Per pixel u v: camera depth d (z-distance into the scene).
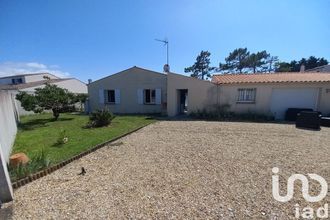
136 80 19.25
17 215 3.25
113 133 9.31
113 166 5.33
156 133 9.58
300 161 5.58
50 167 5.01
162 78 18.61
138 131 10.12
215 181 4.36
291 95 14.17
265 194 3.80
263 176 4.60
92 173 4.89
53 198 3.75
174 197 3.72
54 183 4.38
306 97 13.96
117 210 3.34
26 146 7.28
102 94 20.19
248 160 5.67
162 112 18.16
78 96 15.91
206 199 3.64
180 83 16.16
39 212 3.32
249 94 14.94
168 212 3.27
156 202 3.56
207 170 4.97
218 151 6.55
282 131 9.91
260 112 14.70
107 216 3.18
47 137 8.80
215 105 15.55
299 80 13.76
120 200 3.64
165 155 6.18
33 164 4.98
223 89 15.31
